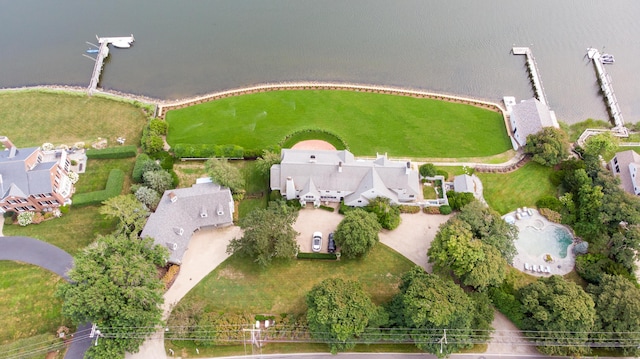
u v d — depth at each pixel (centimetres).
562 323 7469
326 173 9519
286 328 7925
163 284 7919
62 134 11131
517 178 10306
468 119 11662
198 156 10431
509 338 8019
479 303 7944
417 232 9425
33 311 8275
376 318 7606
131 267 7606
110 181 9900
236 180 9519
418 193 9731
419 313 7238
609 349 7888
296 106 11856
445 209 9581
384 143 11019
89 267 7469
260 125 11356
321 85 12462
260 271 8862
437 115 11731
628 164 9950
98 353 7056
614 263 8525
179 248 8750
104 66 12938
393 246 9219
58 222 9469
